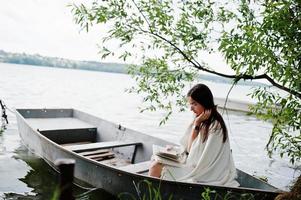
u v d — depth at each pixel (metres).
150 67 3.75
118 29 3.48
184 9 3.53
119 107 19.23
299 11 2.50
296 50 2.57
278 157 8.68
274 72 2.62
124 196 3.97
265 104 3.08
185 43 3.51
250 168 7.60
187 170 3.54
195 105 3.54
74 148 5.22
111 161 5.98
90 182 4.51
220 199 3.28
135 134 6.27
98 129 7.36
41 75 52.25
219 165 3.41
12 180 5.31
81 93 27.00
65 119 8.19
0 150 6.96
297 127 3.05
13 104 15.82
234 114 19.20
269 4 2.56
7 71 51.78
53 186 5.14
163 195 3.49
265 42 2.66
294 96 2.94
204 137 3.46
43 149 5.73
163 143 5.66
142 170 4.45
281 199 3.01
